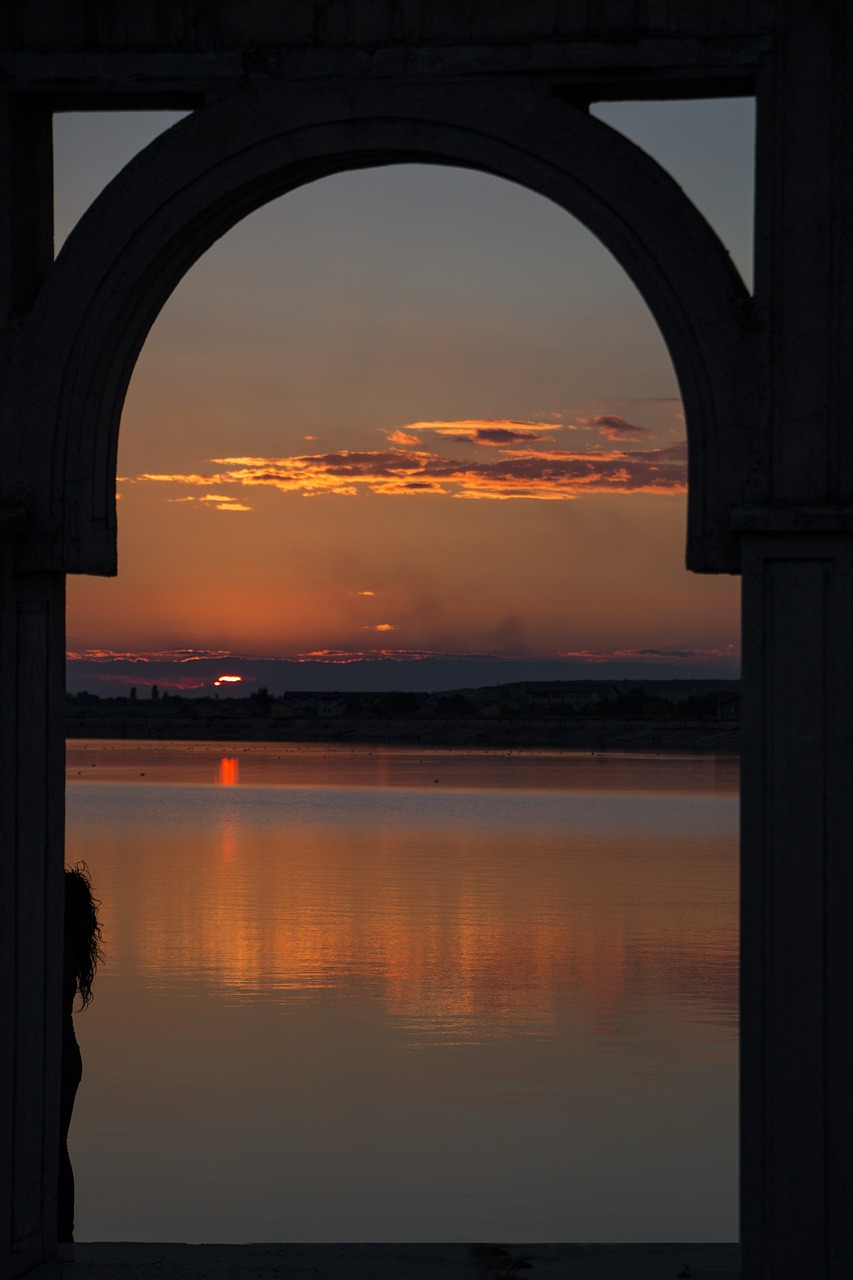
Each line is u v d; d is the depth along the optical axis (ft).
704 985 85.71
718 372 24.89
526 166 25.32
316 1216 46.98
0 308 26.45
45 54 26.05
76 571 26.53
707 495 24.95
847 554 24.41
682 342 25.03
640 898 130.72
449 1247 26.73
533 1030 73.46
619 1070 65.57
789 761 24.48
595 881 146.82
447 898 129.39
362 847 194.18
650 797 354.13
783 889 24.41
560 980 87.30
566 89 25.59
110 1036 71.15
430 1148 54.60
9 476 26.37
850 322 24.67
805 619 24.50
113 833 220.23
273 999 80.59
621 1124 57.52
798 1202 24.21
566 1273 25.50
